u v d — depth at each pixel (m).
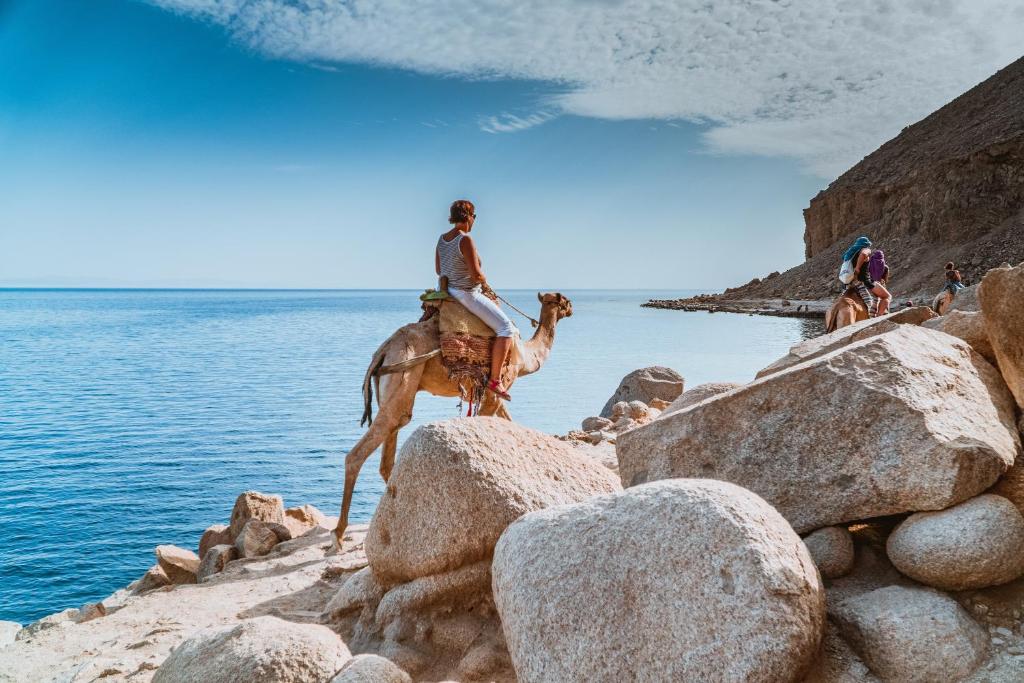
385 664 3.58
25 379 45.03
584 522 3.47
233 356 57.97
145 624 5.64
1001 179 73.31
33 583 14.98
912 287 68.19
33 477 22.33
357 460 7.00
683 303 120.00
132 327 101.06
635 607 3.16
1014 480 3.87
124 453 25.09
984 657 3.19
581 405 27.66
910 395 3.93
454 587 4.47
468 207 7.59
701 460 4.32
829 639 3.37
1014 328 4.27
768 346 42.84
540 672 3.30
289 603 5.73
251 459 23.52
